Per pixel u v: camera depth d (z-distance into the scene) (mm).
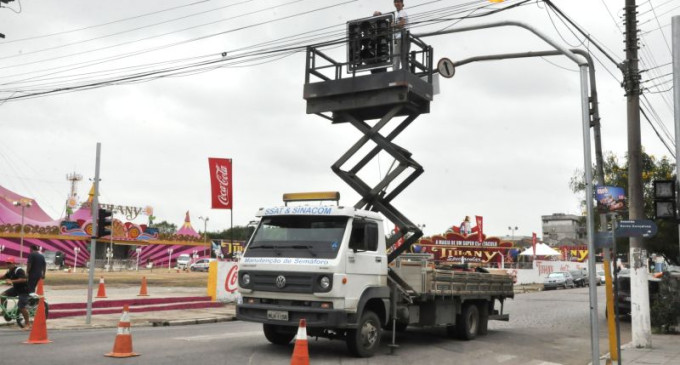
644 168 24125
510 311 25031
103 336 12703
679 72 11086
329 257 10477
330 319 10172
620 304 21922
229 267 23359
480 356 12203
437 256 52438
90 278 15438
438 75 13836
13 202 68375
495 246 52406
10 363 9125
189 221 84062
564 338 16016
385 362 10742
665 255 24094
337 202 11375
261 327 16188
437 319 13008
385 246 11820
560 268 61031
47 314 14883
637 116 14336
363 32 13398
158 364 9508
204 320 17719
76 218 70188
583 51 12789
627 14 14469
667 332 17609
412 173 12898
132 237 70750
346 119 13625
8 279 14227
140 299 20922
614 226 9984
